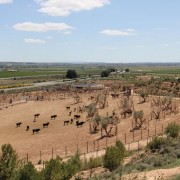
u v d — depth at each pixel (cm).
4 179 2891
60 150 5109
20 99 11256
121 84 14550
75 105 9700
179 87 11731
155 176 2698
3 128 7181
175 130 4712
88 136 5950
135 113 6328
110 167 3278
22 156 4834
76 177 3259
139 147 4622
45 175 2850
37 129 6538
